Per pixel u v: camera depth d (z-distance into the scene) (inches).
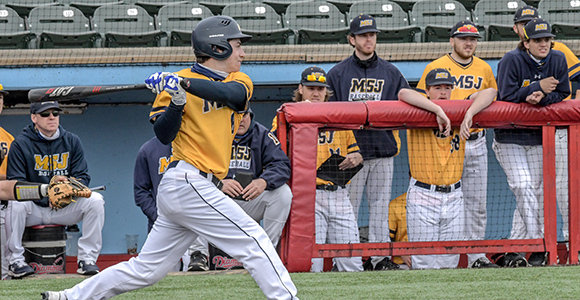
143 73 1021.8
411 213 648.4
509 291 492.1
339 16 1202.6
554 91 637.3
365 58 712.4
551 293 481.1
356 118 627.5
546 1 1189.1
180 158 366.9
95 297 373.7
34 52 1011.9
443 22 1197.7
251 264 354.0
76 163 741.9
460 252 629.6
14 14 1169.4
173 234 374.0
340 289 512.1
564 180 648.4
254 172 621.0
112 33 1090.7
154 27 1184.2
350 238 646.5
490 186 810.2
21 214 672.4
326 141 644.1
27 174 717.9
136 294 499.2
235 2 1274.6
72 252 1061.8
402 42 1116.5
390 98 713.6
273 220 614.2
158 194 368.2
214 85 353.1
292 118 622.2
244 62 1018.1
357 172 652.7
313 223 620.7
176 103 346.6
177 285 540.7
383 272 596.7
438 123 626.2
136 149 1131.9
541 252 639.8
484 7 1203.9
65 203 573.9
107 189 1127.6
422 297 474.3
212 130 366.9
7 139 765.9
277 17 1186.6
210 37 374.6
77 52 1018.1
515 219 668.1
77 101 1095.6
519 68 636.1
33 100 384.8
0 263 647.8
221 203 358.9
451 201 647.8
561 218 655.1
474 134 668.7
